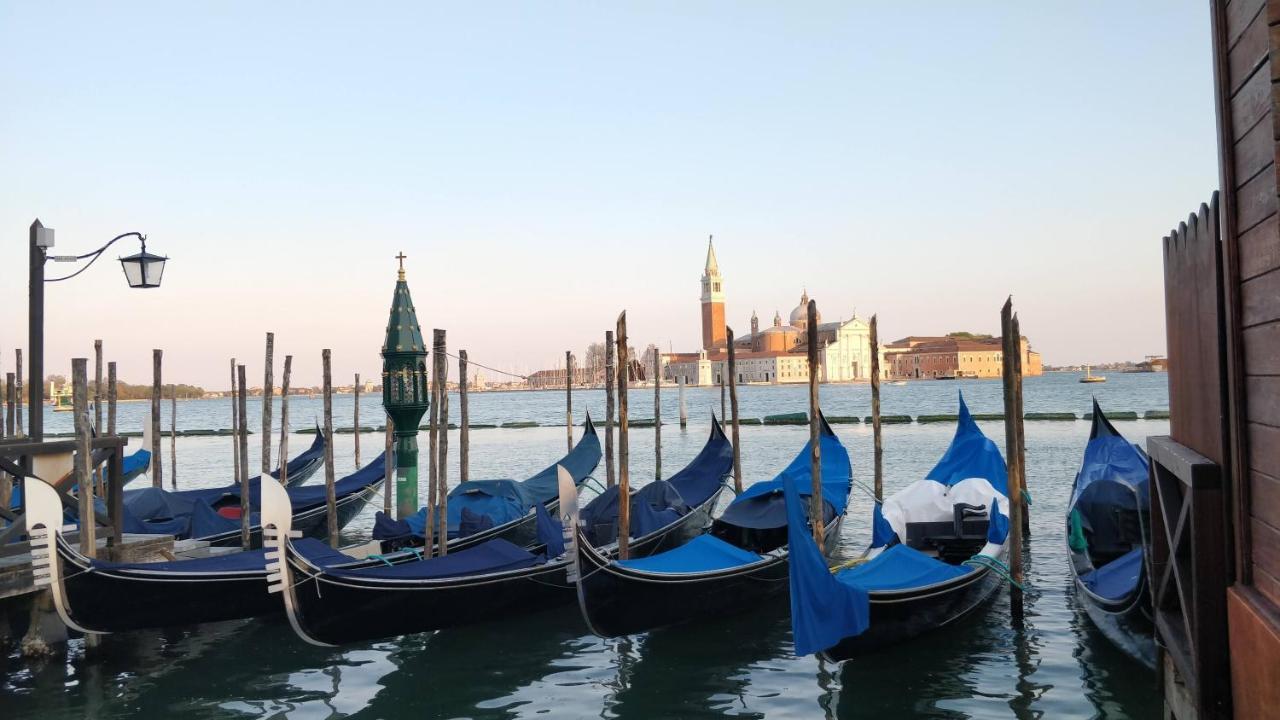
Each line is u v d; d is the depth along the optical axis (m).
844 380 188.50
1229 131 4.63
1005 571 12.77
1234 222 4.66
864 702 10.01
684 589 12.37
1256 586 4.63
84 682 11.17
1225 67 4.63
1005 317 12.71
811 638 9.87
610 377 20.39
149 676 11.38
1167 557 6.70
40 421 13.16
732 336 22.05
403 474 20.66
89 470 12.42
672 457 43.84
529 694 10.61
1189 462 5.16
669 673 11.16
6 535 11.95
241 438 17.73
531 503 18.28
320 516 20.34
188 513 18.55
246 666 11.74
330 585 11.38
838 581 10.29
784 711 9.87
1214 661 5.04
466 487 18.34
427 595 12.20
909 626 11.22
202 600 11.97
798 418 65.81
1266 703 4.20
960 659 11.23
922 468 33.97
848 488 18.55
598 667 11.47
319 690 10.87
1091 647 11.55
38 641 11.97
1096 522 13.99
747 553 13.57
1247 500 4.71
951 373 199.38
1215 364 5.14
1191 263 5.70
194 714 10.15
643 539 15.43
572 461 22.70
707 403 119.56
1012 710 9.62
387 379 20.59
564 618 13.56
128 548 13.43
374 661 11.88
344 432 69.94
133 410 153.38
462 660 11.84
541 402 163.62
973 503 15.45
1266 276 4.21
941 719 9.46
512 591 13.11
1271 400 4.26
